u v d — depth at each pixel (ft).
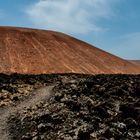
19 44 337.11
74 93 107.55
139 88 112.57
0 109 99.30
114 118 86.28
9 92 117.60
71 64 313.73
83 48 382.63
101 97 103.76
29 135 78.38
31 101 107.14
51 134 77.61
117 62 371.56
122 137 76.48
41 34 389.80
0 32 363.97
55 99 103.65
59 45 365.20
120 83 119.03
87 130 77.41
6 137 78.79
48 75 161.79
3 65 272.10
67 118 85.61
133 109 91.30
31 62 293.43
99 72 312.09
